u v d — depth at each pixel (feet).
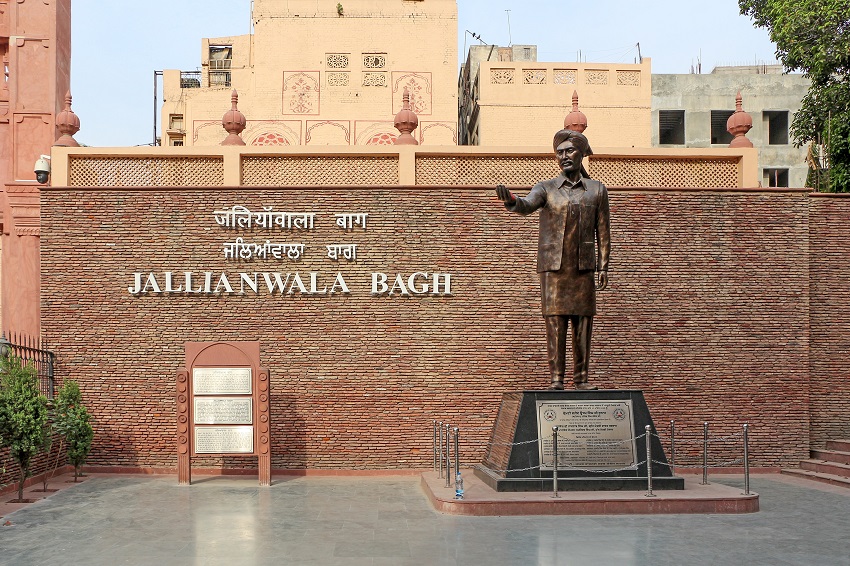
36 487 42.91
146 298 48.93
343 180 50.65
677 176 51.67
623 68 79.20
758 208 50.80
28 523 33.12
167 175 50.26
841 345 52.31
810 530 31.63
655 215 50.37
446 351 49.11
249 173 50.42
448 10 74.95
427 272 49.39
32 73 60.75
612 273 49.98
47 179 53.11
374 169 50.72
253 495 40.47
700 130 121.08
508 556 27.07
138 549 28.30
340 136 73.61
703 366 49.90
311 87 73.92
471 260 49.55
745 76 121.80
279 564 26.07
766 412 50.01
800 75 121.60
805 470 48.93
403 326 49.14
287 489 42.50
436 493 37.45
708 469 49.39
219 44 117.39
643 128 78.74
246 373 44.04
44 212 49.11
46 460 45.73
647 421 39.06
